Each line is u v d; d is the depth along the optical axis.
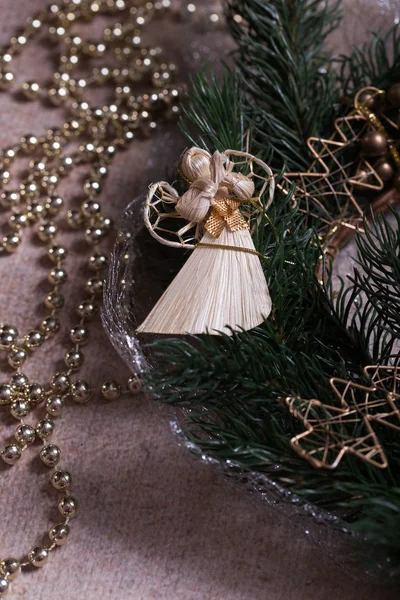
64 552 0.43
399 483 0.38
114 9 0.59
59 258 0.50
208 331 0.38
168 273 0.46
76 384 0.46
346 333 0.41
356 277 0.41
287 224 0.42
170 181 0.46
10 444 0.46
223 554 0.43
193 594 0.42
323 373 0.39
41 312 0.49
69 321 0.49
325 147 0.45
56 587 0.42
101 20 0.59
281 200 0.43
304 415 0.38
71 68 0.56
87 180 0.53
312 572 0.42
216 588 0.42
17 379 0.46
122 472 0.45
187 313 0.39
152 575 0.42
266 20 0.46
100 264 0.49
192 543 0.43
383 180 0.45
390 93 0.44
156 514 0.44
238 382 0.38
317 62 0.49
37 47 0.58
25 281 0.50
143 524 0.43
